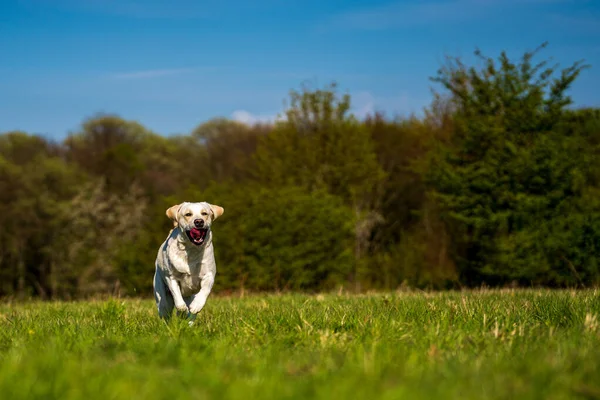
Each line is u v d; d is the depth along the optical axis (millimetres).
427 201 33062
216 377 3416
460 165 25422
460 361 3895
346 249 26016
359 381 3334
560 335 4738
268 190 26547
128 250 27344
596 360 3756
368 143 33844
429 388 3188
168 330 5367
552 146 23172
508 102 25047
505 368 3652
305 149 33062
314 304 9266
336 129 33500
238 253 24641
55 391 3133
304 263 24406
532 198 22969
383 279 29594
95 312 8562
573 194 24016
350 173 32250
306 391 3168
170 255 6703
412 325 5367
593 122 25656
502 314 6023
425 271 28156
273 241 24562
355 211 30703
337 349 4367
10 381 3293
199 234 6555
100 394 3096
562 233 22312
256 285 24266
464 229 25391
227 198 26328
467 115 26188
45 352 4176
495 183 23484
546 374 3422
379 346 4312
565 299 7211
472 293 10648
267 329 5383
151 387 3199
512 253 22500
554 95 24578
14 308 10891
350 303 8953
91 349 4352
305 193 27234
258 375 3488
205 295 6645
